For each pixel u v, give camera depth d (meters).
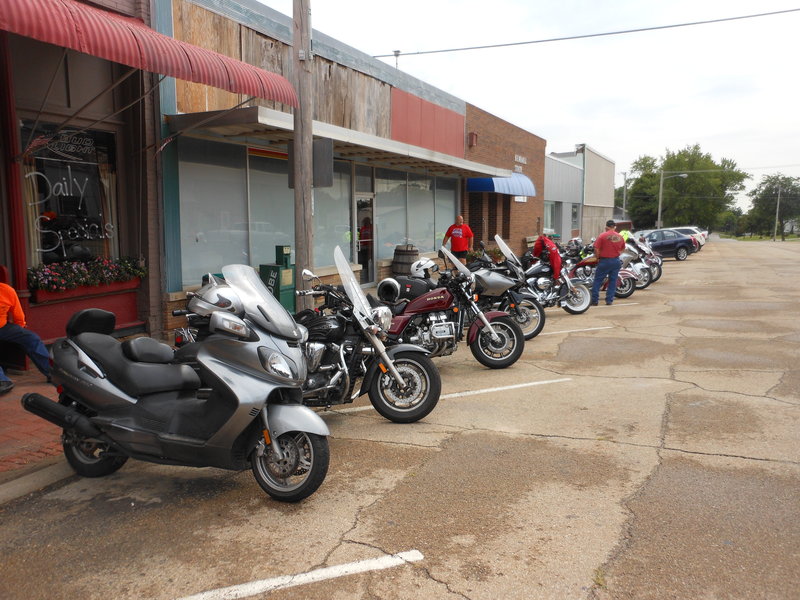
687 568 3.38
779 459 4.84
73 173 8.39
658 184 93.19
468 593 3.19
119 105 8.89
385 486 4.51
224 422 4.09
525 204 26.06
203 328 4.68
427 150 13.85
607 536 3.73
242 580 3.35
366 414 6.29
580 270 14.62
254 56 10.88
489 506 4.16
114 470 4.76
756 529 3.78
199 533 3.87
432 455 5.10
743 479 4.48
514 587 3.24
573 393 6.81
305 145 8.04
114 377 4.39
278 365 4.21
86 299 8.44
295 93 7.98
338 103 13.35
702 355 8.52
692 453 5.00
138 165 8.96
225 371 4.10
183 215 9.54
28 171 7.86
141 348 4.49
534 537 3.74
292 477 4.52
